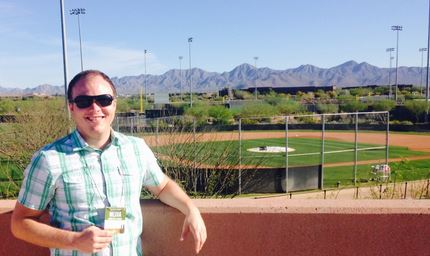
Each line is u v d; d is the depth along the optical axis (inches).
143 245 89.4
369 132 1315.2
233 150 251.1
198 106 1676.9
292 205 87.2
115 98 75.0
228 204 89.0
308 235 86.0
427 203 87.4
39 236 67.0
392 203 87.7
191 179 212.7
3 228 87.7
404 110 1486.2
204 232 80.9
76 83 71.6
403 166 589.0
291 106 1669.5
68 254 69.0
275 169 498.0
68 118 397.1
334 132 1310.3
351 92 3208.7
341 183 571.2
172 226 88.4
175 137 241.9
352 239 85.4
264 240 87.0
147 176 80.4
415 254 85.0
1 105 1026.1
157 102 2472.9
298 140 1120.8
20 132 363.6
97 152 71.0
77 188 68.2
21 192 68.7
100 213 69.6
